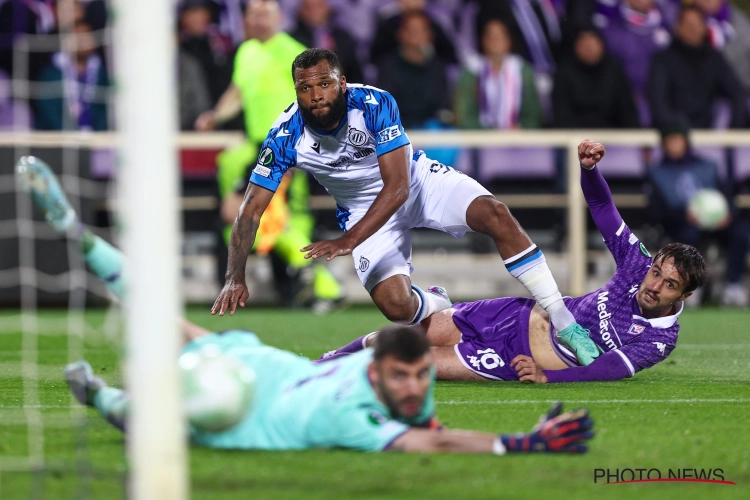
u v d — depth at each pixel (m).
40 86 35.59
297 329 29.19
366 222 15.91
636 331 17.19
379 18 39.03
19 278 31.81
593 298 17.41
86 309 32.94
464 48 41.38
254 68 32.31
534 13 39.59
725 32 41.12
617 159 39.31
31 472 10.30
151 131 8.17
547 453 11.09
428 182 18.62
